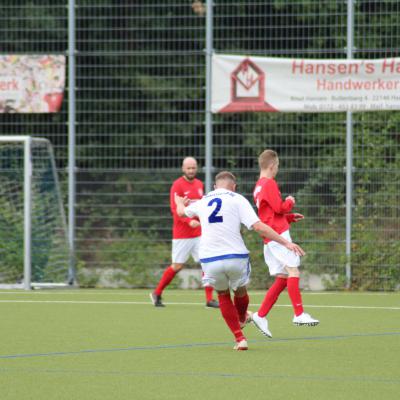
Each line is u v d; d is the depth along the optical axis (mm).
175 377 27531
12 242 63094
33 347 33719
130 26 65438
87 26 65688
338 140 60531
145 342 35156
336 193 59562
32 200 62812
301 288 59875
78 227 62312
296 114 61094
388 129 59469
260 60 60062
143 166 63406
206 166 60844
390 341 35656
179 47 65188
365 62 59062
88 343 34844
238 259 32375
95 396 24688
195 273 61219
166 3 66188
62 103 64000
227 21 61969
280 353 32344
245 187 60625
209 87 60719
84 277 62219
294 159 61312
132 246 61781
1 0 67375
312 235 59781
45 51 66875
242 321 35531
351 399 24297
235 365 29719
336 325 41000
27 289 60500
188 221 48781
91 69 64375
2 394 24953
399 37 60406
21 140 60469
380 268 59094
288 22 61500
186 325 40688
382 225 59094
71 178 62094
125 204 61875
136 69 64125
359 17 60938
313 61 59562
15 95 62906
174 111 61969
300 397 24547
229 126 61781
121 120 63469
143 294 57094
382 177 59094
